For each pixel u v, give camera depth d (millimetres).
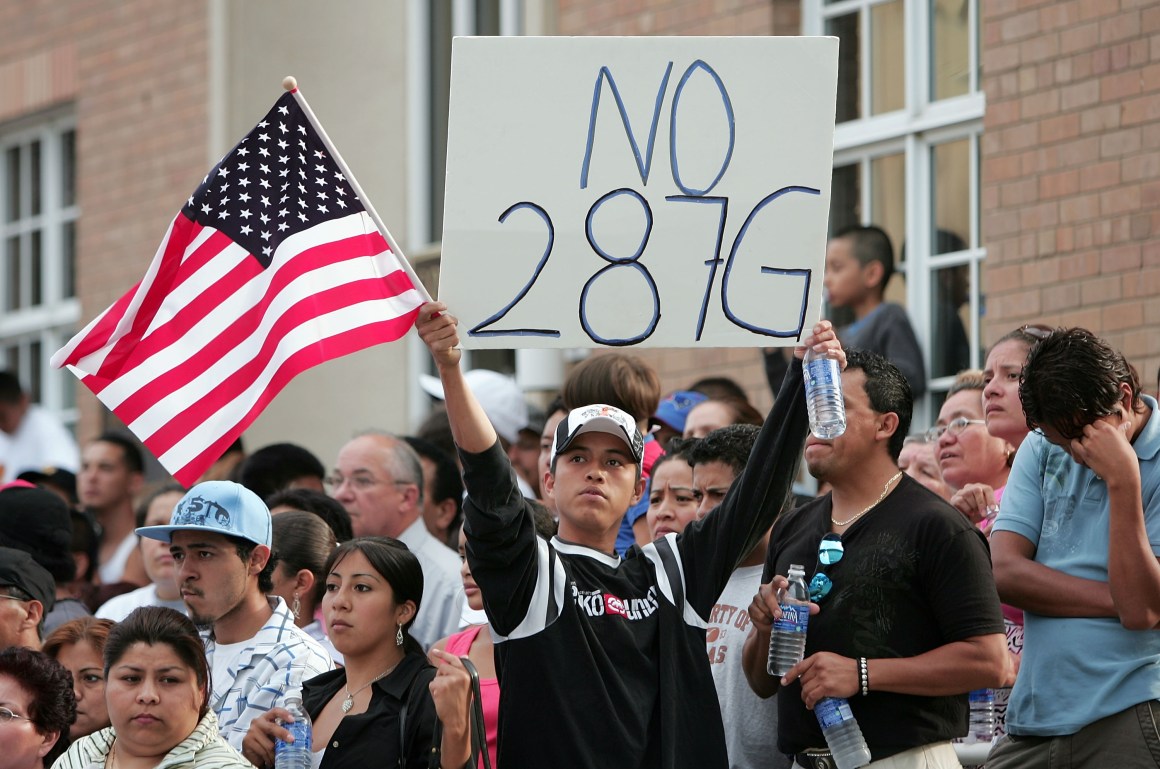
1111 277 19578
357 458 18938
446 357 12273
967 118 22328
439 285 12570
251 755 13625
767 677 13469
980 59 22484
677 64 12703
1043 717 12836
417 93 30891
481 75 12609
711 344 12703
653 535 15805
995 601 12609
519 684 12195
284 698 14375
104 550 24078
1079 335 12688
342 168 13086
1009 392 15297
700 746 12406
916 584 12727
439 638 18125
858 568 12828
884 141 23391
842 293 22344
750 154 12727
